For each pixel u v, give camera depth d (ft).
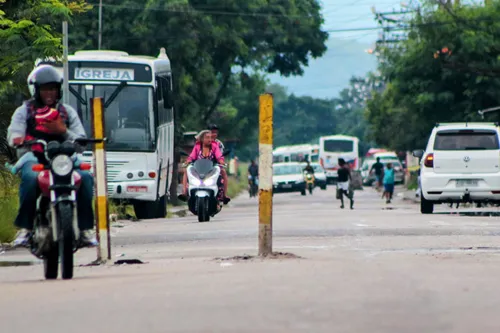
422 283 78.02
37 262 122.52
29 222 93.20
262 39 471.62
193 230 187.01
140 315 62.59
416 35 469.98
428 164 240.73
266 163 110.11
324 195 533.96
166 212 284.00
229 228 189.78
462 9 471.62
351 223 197.26
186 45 409.90
